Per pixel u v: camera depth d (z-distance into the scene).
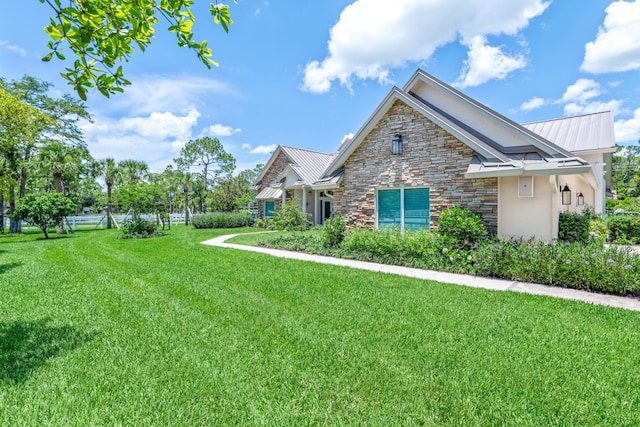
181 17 3.55
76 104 31.02
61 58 3.28
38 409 2.73
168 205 42.88
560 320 4.71
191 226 29.28
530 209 8.39
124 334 4.31
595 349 3.79
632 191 50.53
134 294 6.22
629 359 3.56
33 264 9.49
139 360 3.59
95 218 35.72
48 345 3.97
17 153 23.31
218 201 33.03
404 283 6.88
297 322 4.71
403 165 10.48
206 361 3.56
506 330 4.36
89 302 5.72
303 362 3.54
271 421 2.59
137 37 3.40
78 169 28.94
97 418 2.62
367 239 10.23
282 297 5.95
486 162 8.48
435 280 7.22
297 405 2.80
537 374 3.27
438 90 10.73
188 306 5.48
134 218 20.97
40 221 18.31
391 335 4.23
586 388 3.03
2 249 12.95
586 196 16.91
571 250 7.22
